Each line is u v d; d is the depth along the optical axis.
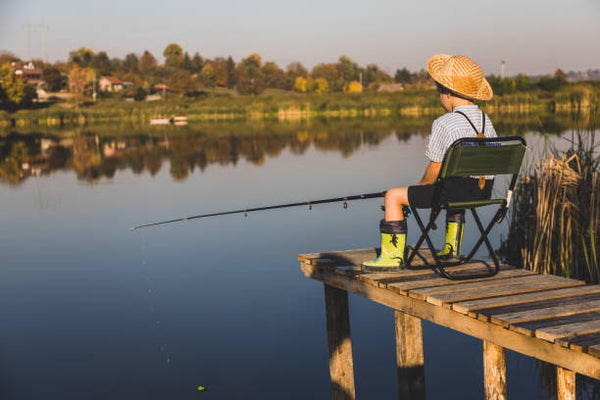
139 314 5.55
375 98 57.97
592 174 6.15
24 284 6.58
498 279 3.34
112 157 20.78
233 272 6.79
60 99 86.25
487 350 2.80
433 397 3.92
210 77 120.56
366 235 8.31
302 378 4.27
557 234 6.31
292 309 5.59
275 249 7.74
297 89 120.19
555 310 2.74
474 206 3.26
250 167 16.47
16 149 25.12
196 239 8.46
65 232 9.21
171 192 12.73
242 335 5.02
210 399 4.00
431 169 3.34
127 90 101.56
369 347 4.73
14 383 4.21
